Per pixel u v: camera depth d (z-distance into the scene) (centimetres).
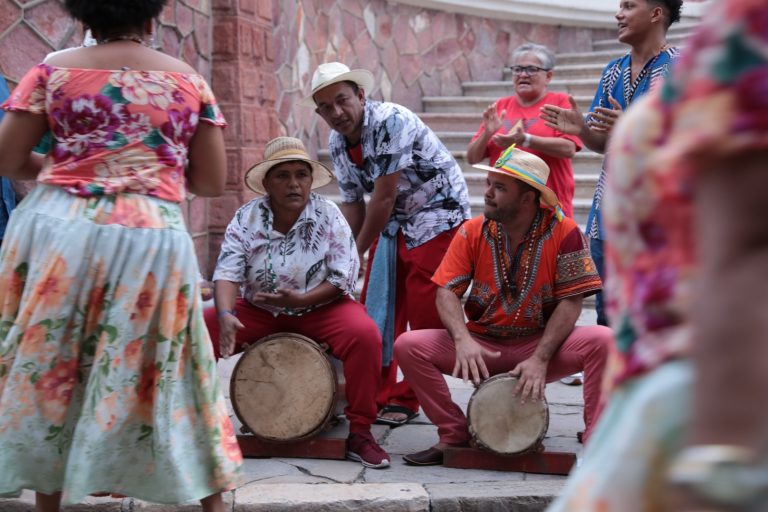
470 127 952
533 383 364
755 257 77
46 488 281
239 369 390
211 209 733
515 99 534
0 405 275
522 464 375
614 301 103
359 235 430
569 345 370
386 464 381
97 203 275
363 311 396
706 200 80
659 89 94
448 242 436
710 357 77
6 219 390
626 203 97
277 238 396
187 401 288
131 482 285
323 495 346
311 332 397
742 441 76
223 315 383
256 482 361
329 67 413
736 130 77
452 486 357
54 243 272
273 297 382
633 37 417
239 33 716
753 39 77
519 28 1109
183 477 283
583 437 372
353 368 385
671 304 92
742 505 75
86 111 275
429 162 432
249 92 734
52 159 281
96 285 275
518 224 373
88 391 276
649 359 94
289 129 844
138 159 279
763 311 75
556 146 482
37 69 279
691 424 79
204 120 297
